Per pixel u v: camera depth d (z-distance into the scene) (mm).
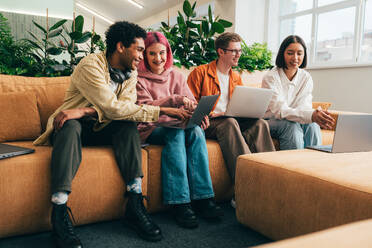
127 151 1280
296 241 301
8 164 1117
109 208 1296
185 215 1323
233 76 2066
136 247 1117
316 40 4824
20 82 1718
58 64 2203
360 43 4176
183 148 1418
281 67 2037
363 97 4055
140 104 1479
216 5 5969
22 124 1563
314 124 1918
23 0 4262
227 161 1592
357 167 1062
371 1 4043
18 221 1144
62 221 1083
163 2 7719
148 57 1641
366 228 353
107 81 1333
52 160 1122
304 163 1123
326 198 928
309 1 4938
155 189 1419
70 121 1191
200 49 2752
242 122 1769
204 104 1370
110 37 1335
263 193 1157
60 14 4531
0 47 2014
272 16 5637
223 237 1217
